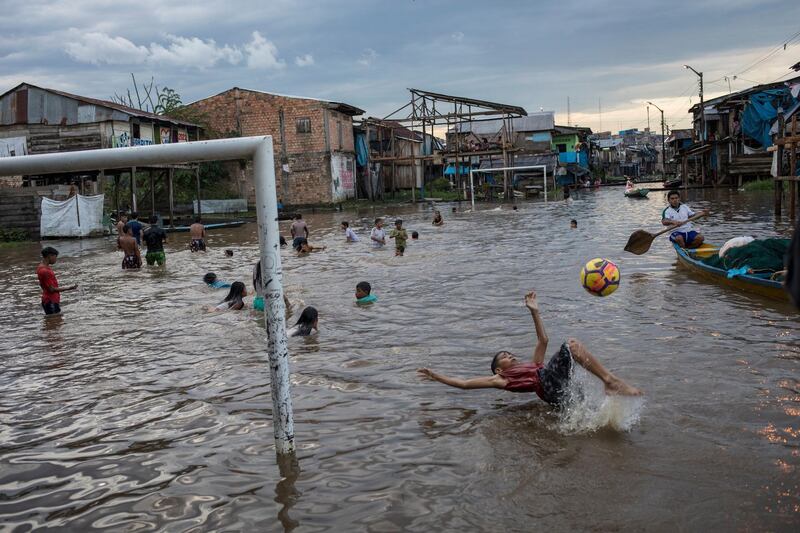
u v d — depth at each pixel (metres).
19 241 28.42
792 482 4.34
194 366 7.77
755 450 4.83
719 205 28.98
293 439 5.22
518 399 6.19
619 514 4.09
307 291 12.30
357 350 8.05
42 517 4.45
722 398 5.84
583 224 24.41
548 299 10.48
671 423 5.37
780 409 5.54
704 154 52.66
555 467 4.75
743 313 8.90
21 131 33.78
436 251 17.81
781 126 21.70
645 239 13.19
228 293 12.06
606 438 5.18
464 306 10.27
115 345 9.03
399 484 4.62
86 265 18.78
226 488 4.70
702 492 4.29
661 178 85.19
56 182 33.56
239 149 4.81
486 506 4.27
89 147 33.53
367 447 5.25
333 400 6.35
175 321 10.33
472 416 5.81
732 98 43.53
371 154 53.69
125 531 4.21
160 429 5.88
